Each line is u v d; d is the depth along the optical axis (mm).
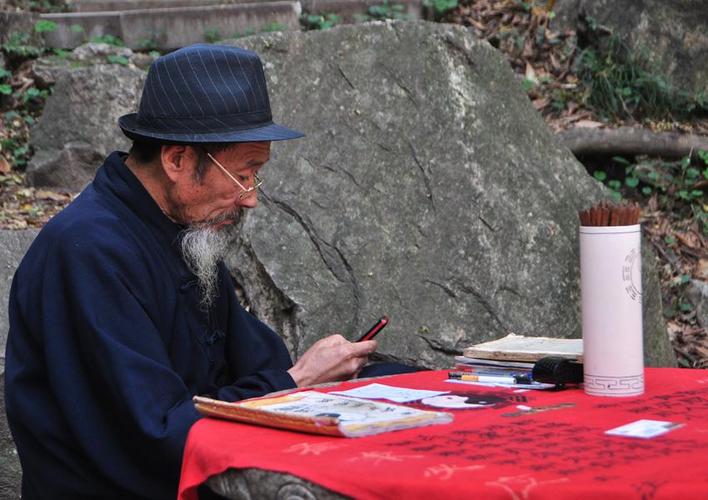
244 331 3100
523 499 1534
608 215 2244
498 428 1952
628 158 6215
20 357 2658
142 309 2578
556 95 6574
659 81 6387
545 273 4656
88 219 2639
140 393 2404
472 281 4562
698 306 5445
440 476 1608
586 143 6102
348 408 2074
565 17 7012
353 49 5113
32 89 6566
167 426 2357
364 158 4840
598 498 1521
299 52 5148
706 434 1870
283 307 4539
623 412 2088
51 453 2588
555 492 1529
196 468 1918
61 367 2521
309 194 4750
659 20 6543
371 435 1912
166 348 2730
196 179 2717
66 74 6023
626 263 2227
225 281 3066
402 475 1623
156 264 2713
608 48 6629
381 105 4961
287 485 1698
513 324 4512
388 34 5125
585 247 2262
